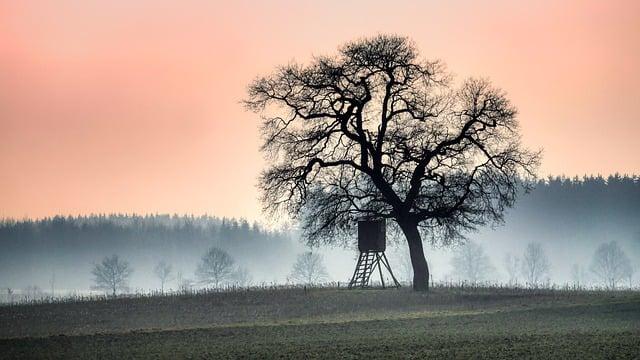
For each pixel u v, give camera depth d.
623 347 68.38
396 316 92.62
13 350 71.19
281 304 105.56
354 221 122.06
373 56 118.44
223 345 72.62
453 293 115.12
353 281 126.69
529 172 118.62
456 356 65.81
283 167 119.88
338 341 74.12
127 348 71.69
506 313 93.00
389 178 120.50
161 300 112.94
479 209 120.00
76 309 104.19
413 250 120.25
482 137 119.12
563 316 89.50
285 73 120.25
